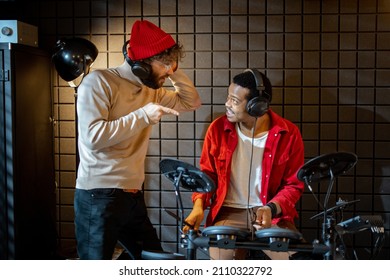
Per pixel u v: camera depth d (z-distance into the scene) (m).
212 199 3.03
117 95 2.66
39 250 3.48
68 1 3.64
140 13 3.59
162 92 3.02
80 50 2.98
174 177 2.45
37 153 3.42
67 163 3.75
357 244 3.57
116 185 2.64
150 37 2.60
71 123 3.72
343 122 3.50
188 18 3.55
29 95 3.28
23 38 3.28
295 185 2.91
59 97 3.71
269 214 2.60
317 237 3.58
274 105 3.54
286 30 3.49
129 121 2.53
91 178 2.63
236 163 2.93
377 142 3.50
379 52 3.44
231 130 2.92
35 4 3.68
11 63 3.05
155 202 3.69
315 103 3.51
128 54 2.60
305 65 3.49
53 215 3.69
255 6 3.49
